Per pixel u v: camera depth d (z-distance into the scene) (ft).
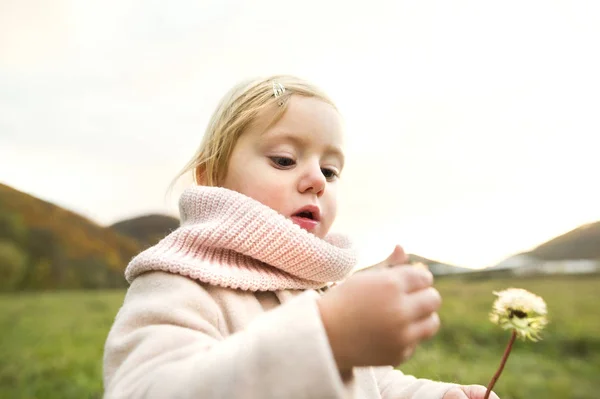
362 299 1.62
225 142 3.21
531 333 2.24
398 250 1.87
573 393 9.77
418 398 3.37
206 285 2.55
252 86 3.36
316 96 3.30
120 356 2.07
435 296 1.68
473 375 9.19
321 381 1.49
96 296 17.95
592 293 13.80
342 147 3.34
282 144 3.09
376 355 1.61
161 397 1.63
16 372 11.28
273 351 1.55
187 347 1.90
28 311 16.74
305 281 2.92
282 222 2.76
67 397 10.54
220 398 1.54
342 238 3.77
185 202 3.03
